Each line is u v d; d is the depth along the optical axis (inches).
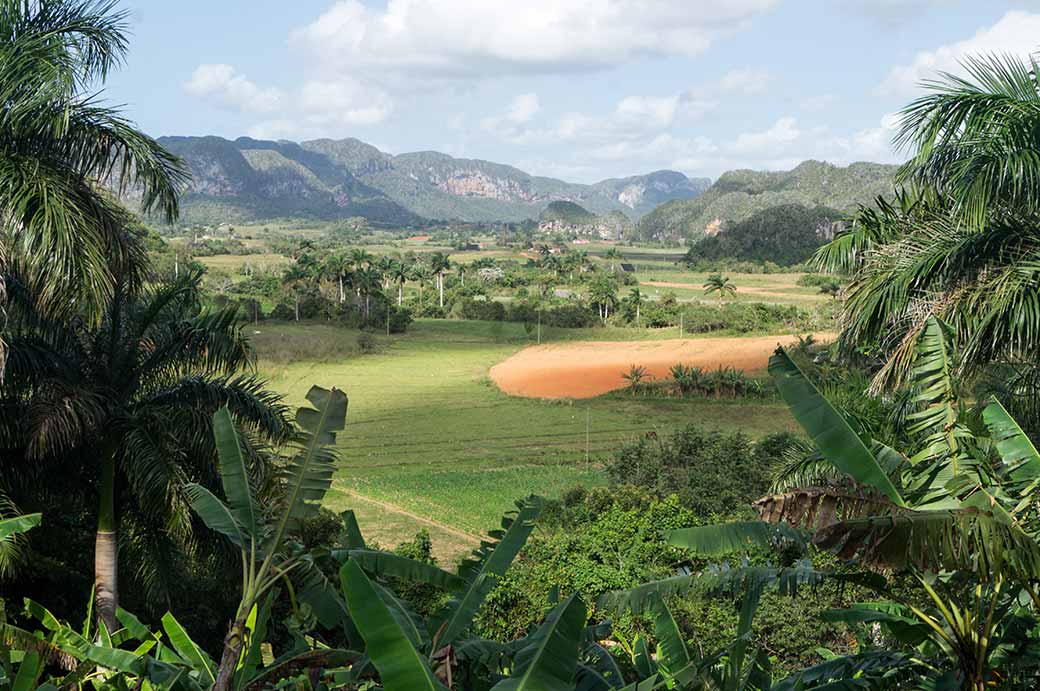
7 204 425.4
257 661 163.0
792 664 588.4
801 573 171.6
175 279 561.0
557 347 4136.3
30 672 157.5
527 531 169.9
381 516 1720.0
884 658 179.9
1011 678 168.6
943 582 167.2
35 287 444.1
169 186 507.2
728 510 1203.9
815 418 165.0
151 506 494.9
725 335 4160.9
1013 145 349.1
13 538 429.1
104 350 525.7
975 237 349.1
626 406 2910.9
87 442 535.5
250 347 553.3
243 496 177.3
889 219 439.8
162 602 590.2
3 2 461.1
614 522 954.1
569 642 125.5
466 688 165.9
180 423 512.4
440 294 5561.0
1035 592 163.6
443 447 2361.0
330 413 177.6
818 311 4104.3
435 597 667.4
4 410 484.4
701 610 602.5
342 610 170.6
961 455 176.9
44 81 442.6
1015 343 331.0
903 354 340.5
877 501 150.7
